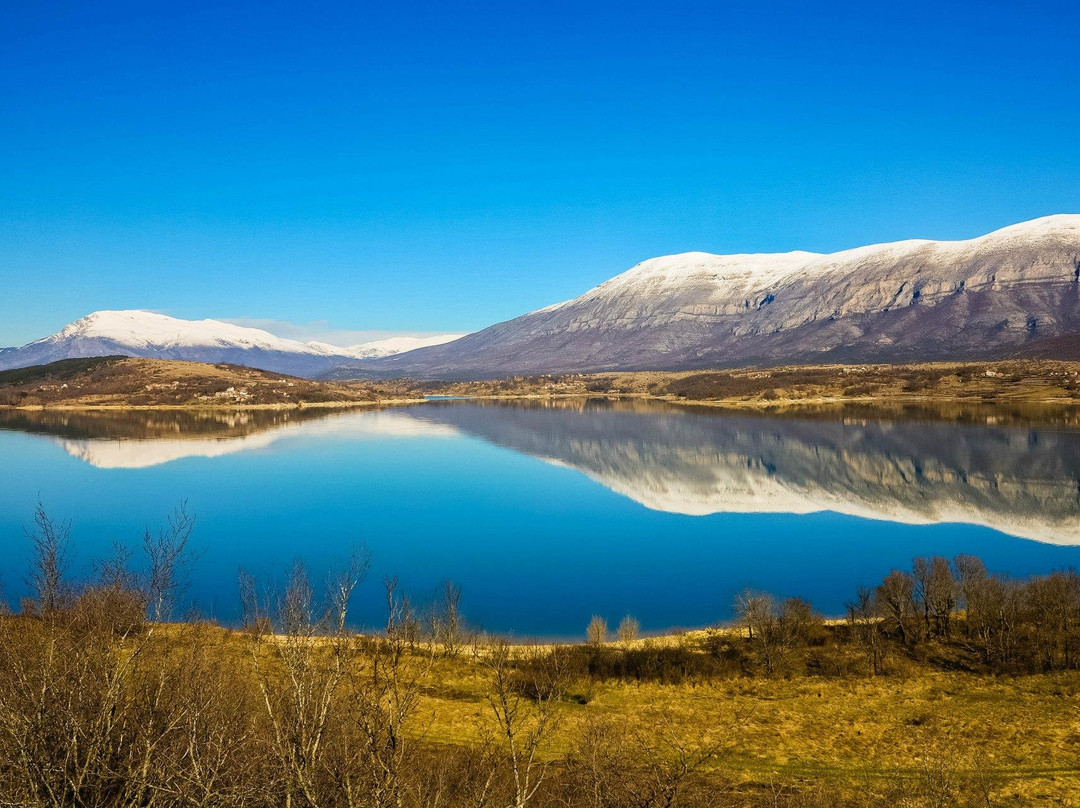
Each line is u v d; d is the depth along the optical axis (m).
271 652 24.84
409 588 59.06
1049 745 29.38
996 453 130.25
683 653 40.44
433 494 104.06
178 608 45.78
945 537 78.88
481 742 25.94
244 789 13.88
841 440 153.75
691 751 28.53
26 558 63.94
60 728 14.99
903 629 43.38
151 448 155.12
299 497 101.50
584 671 37.75
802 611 44.62
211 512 90.75
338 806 13.41
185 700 16.34
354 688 15.95
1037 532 80.81
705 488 108.00
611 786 21.06
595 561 68.62
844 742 30.06
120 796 14.33
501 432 188.62
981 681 37.06
